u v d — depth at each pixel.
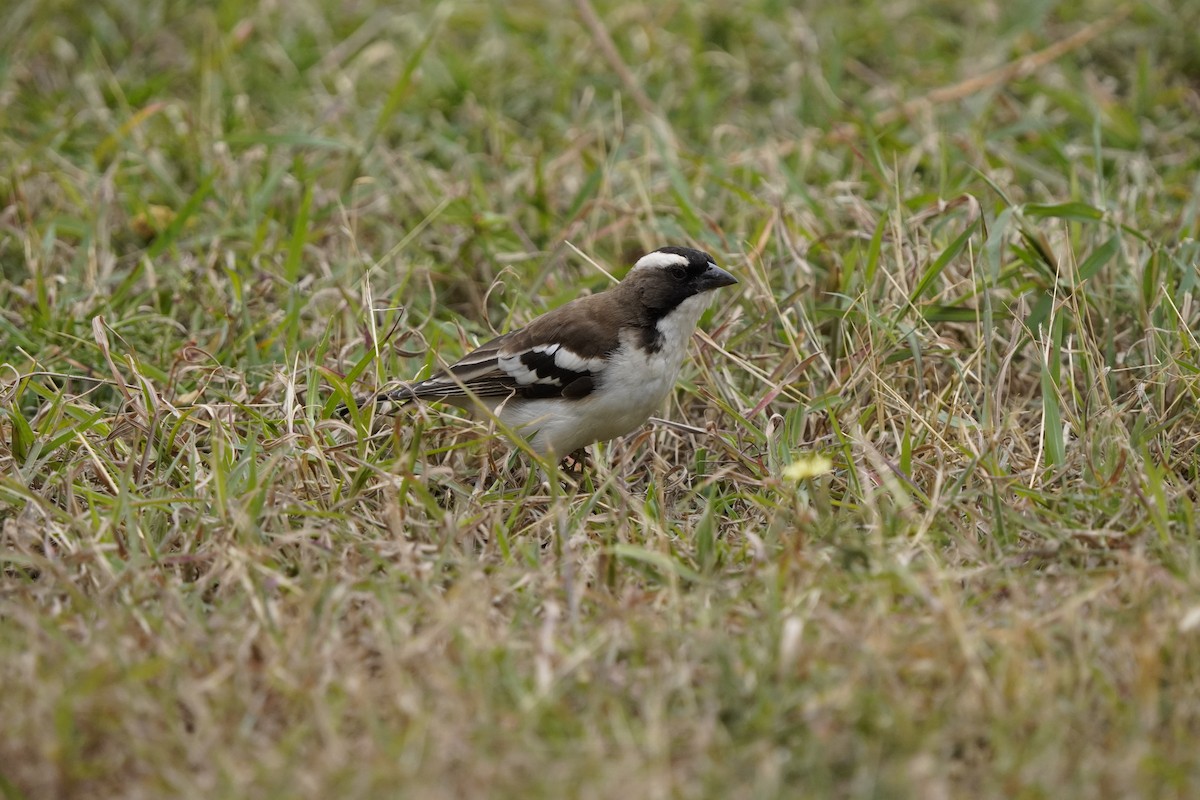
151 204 15.28
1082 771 7.09
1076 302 11.32
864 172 15.20
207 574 9.21
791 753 7.37
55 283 13.53
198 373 12.11
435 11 18.52
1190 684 7.81
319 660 8.04
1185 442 10.70
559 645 8.25
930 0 19.30
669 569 8.98
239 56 18.06
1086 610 8.66
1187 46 17.80
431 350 11.65
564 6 18.92
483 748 7.25
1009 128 16.02
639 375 11.04
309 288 13.58
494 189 15.53
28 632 8.35
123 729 7.58
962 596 8.90
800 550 9.16
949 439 10.94
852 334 12.23
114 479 10.63
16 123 16.67
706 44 18.62
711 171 15.30
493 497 10.74
